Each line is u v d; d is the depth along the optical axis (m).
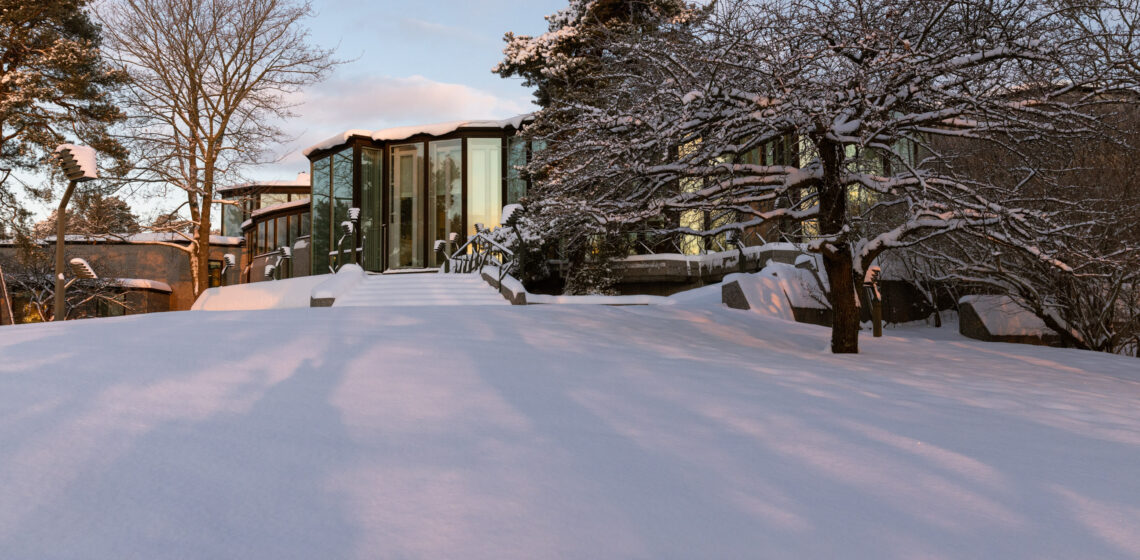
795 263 20.42
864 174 11.55
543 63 25.52
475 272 22.67
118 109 30.20
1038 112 10.40
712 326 13.94
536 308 15.14
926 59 9.82
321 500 3.88
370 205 30.41
